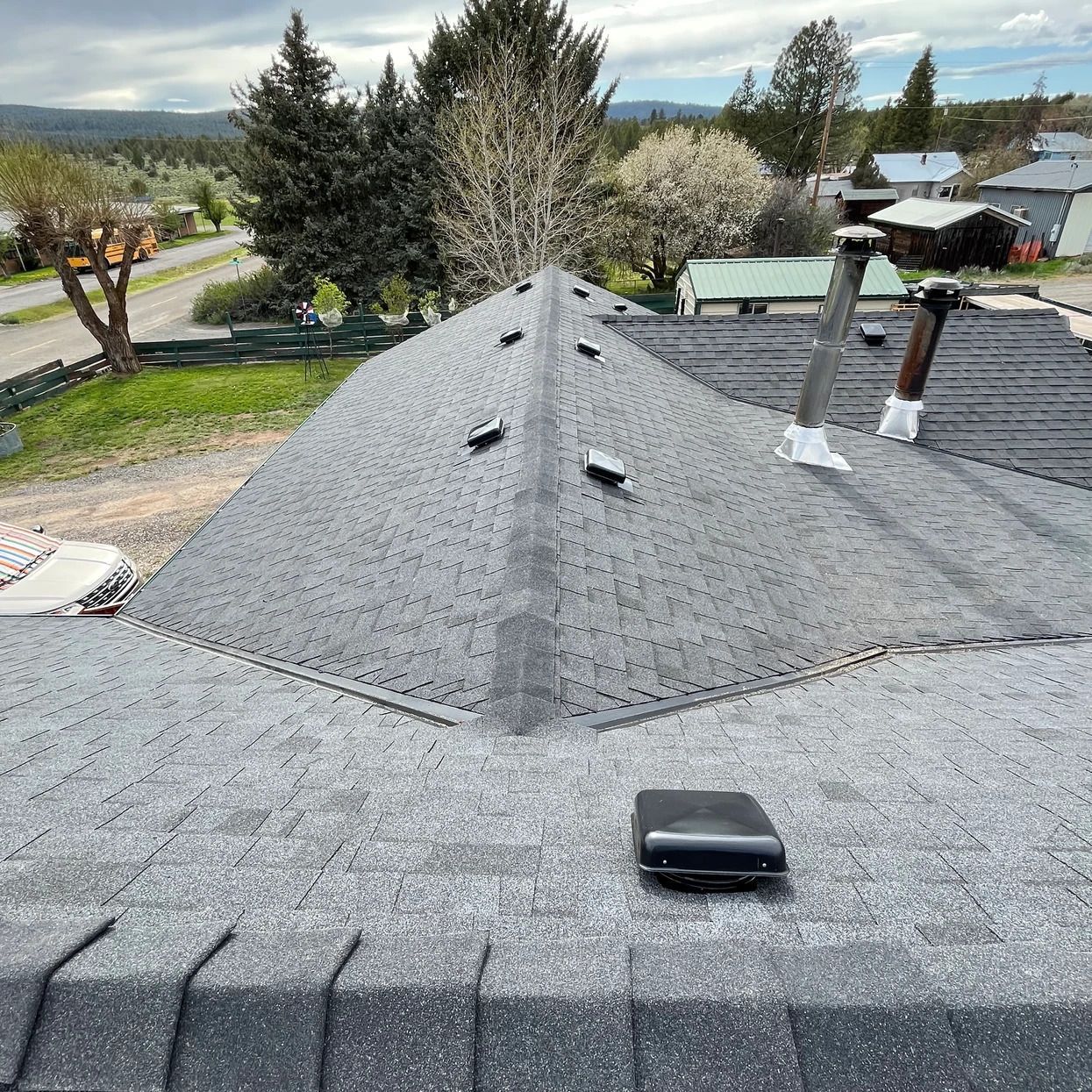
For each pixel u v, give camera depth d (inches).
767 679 172.7
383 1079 58.0
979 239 1407.5
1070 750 129.1
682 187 1368.1
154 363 1023.6
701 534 227.0
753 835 78.6
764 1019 58.8
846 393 400.5
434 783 107.9
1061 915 74.5
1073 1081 56.0
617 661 154.1
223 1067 58.6
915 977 61.1
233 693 164.7
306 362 1005.8
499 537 185.6
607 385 331.0
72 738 138.4
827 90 1828.2
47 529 589.9
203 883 79.4
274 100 1144.2
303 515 288.7
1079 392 386.9
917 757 124.0
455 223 1131.9
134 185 994.7
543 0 1208.8
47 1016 59.9
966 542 275.7
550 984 61.2
